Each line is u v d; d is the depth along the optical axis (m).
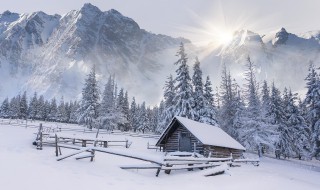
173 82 47.47
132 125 103.06
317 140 43.97
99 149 16.75
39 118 115.75
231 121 55.56
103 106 76.50
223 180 15.11
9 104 119.94
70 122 116.81
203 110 46.47
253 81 54.41
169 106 49.94
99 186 10.36
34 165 12.52
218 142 29.83
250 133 48.69
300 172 32.81
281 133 53.53
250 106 51.47
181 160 16.47
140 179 13.37
